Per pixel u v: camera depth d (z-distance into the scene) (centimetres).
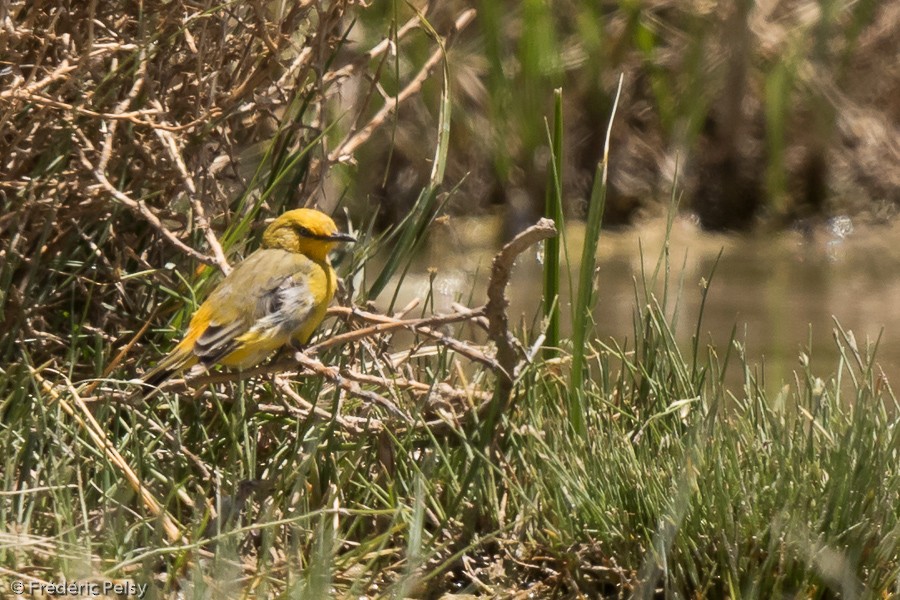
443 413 932
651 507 855
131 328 1000
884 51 2175
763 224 2064
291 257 898
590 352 1149
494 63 1994
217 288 886
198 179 1011
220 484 883
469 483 891
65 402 871
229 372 884
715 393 895
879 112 2142
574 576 866
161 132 958
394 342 1395
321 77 1023
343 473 918
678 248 1988
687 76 2083
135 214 972
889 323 1547
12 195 960
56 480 826
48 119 951
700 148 2102
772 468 868
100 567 779
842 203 2083
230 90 1019
